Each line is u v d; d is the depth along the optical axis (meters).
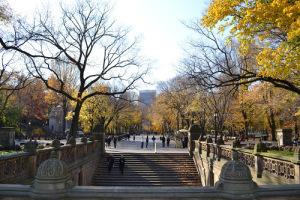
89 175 30.06
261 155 16.98
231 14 14.36
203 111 51.31
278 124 55.94
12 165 13.87
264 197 9.16
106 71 33.75
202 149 33.03
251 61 21.67
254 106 47.03
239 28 13.44
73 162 22.92
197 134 38.47
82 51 32.03
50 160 9.09
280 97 37.88
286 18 11.74
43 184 8.81
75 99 31.75
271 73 13.48
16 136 69.12
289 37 11.08
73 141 24.03
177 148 53.62
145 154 38.19
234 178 8.98
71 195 8.90
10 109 58.69
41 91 73.81
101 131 38.88
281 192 9.28
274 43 16.34
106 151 42.97
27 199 8.88
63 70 53.59
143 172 33.78
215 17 14.38
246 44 14.85
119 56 44.97
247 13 12.76
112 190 8.95
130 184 31.09
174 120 83.81
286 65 13.13
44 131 82.75
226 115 42.62
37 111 74.88
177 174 33.75
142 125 155.25
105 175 32.78
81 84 32.53
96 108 62.28
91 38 32.38
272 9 11.98
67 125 105.44
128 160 36.84
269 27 13.54
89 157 29.83
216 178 25.31
